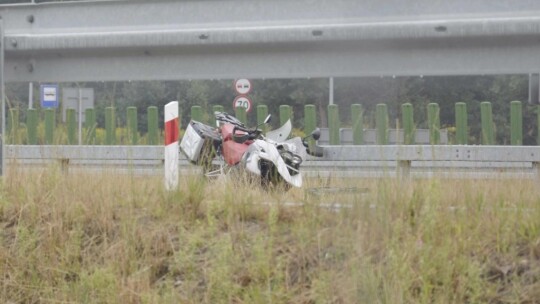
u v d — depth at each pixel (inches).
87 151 1454.2
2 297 850.8
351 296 700.7
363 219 751.7
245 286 757.9
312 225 781.3
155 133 2331.4
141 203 912.3
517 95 3292.3
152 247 837.8
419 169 1312.7
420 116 3275.1
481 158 1417.3
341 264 732.7
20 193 962.1
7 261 871.7
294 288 741.3
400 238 745.0
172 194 906.1
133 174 998.4
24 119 2320.4
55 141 1095.6
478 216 773.3
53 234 874.8
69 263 849.5
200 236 821.2
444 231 745.6
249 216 854.5
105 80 2151.8
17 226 912.3
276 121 3093.0
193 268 794.2
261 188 1027.9
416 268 713.6
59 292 821.9
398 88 3321.9
